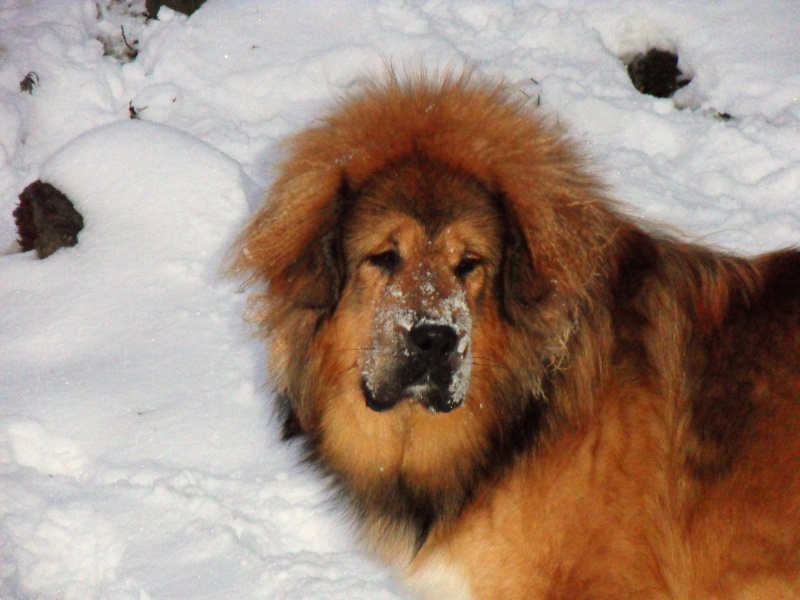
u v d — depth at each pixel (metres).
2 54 17.55
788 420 6.91
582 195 7.17
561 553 7.14
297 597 8.38
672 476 7.21
